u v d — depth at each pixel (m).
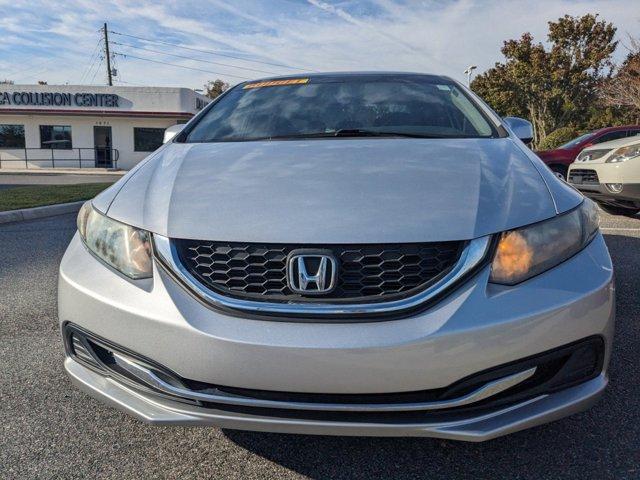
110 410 2.27
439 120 2.62
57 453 1.97
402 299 1.55
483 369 1.53
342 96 2.90
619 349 2.72
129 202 1.92
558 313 1.57
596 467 1.83
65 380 2.53
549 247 1.66
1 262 4.80
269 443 2.03
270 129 2.65
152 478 1.84
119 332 1.69
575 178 6.88
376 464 1.89
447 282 1.56
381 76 3.15
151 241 1.74
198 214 1.75
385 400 1.53
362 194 1.76
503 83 25.91
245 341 1.52
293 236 1.61
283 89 3.06
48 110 27.09
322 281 1.56
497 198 1.76
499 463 1.87
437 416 1.54
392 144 2.22
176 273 1.66
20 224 7.01
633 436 2.00
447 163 1.99
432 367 1.50
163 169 2.16
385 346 1.48
